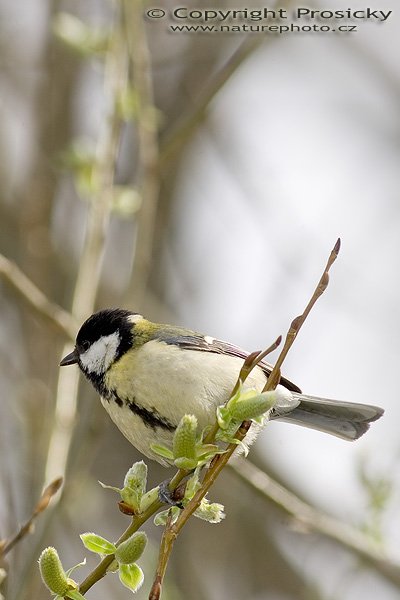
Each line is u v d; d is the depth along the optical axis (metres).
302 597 11.95
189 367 7.43
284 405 8.14
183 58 13.48
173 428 7.47
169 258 13.59
